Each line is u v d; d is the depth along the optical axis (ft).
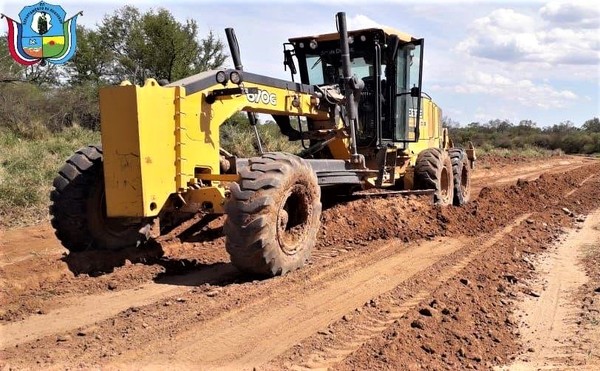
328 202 31.89
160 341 15.03
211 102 21.63
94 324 16.19
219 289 19.38
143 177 19.11
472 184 60.95
